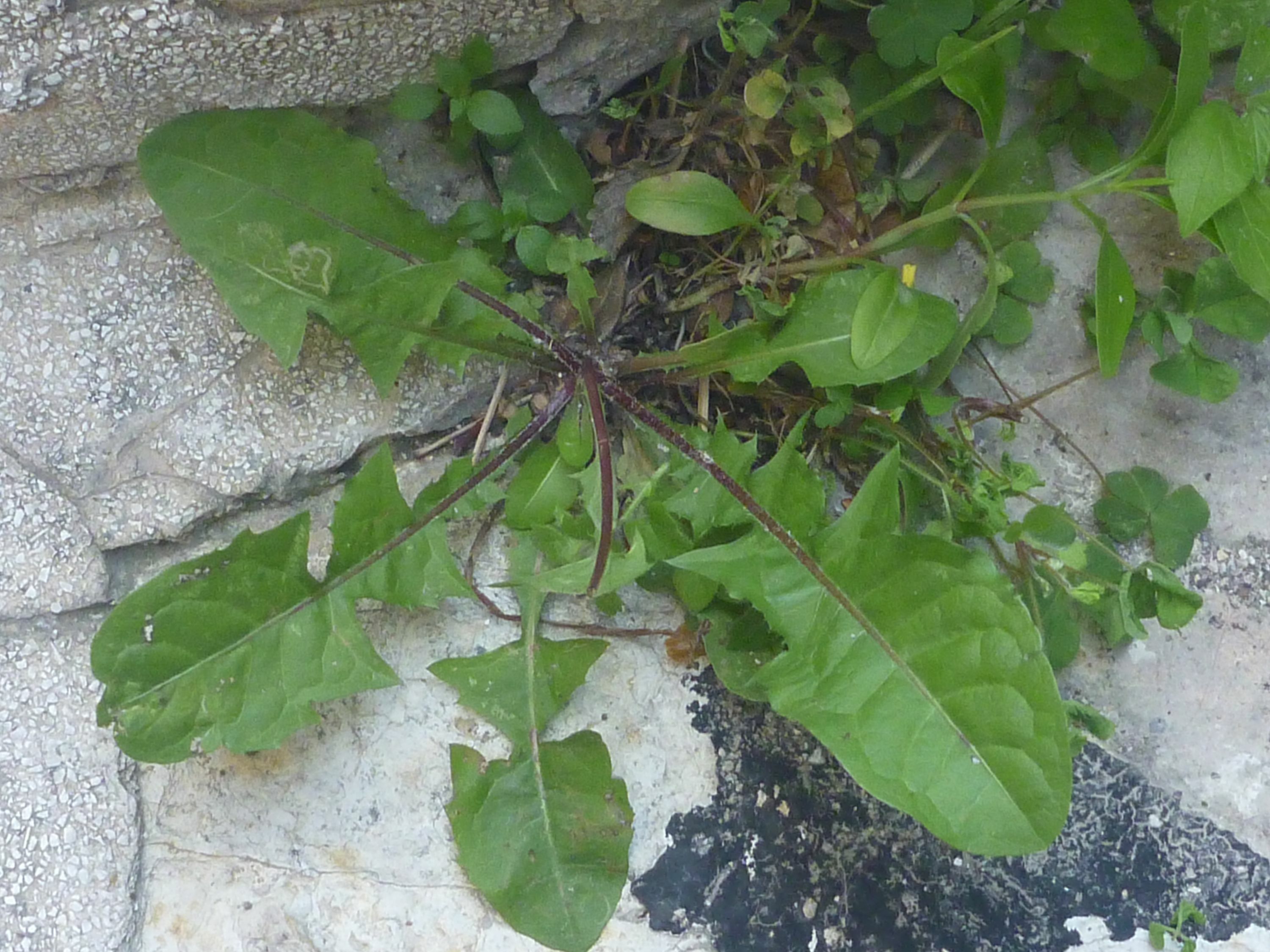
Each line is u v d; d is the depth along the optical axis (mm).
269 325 321
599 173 375
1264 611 371
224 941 331
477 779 333
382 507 327
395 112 333
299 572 320
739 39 343
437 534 333
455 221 349
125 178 344
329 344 356
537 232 350
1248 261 315
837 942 340
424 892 335
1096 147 373
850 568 318
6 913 326
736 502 331
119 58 300
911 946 342
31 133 315
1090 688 365
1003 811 300
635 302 376
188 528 350
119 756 337
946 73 325
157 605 306
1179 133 309
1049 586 359
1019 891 347
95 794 334
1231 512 375
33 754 334
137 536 347
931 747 307
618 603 347
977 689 305
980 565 307
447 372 361
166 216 318
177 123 320
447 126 359
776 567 322
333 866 336
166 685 308
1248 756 361
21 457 344
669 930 338
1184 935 347
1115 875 350
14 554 340
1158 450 376
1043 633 356
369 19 308
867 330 328
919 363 330
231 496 350
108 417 347
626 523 334
